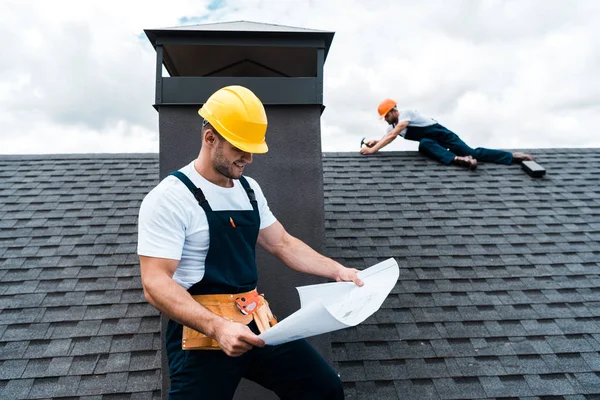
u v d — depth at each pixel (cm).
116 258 479
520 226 549
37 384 348
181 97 321
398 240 518
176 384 185
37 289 435
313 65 376
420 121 703
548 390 358
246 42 328
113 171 647
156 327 400
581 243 523
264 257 312
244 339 160
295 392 201
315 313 151
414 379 364
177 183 183
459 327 411
